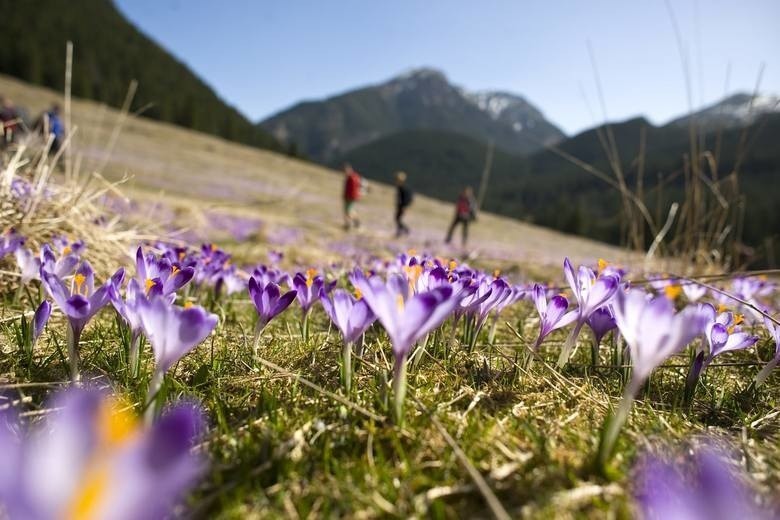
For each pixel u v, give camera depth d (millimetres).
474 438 1350
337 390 1657
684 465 1280
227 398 1631
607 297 1669
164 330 1185
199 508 1030
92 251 3393
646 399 1800
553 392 1776
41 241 3221
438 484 1158
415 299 1159
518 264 7598
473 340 2150
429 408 1512
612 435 1165
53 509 566
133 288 1558
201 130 96125
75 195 3582
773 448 1480
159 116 87625
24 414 1316
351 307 1536
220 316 2930
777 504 1140
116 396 1558
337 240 10398
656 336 1064
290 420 1452
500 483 1161
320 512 1076
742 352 2783
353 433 1366
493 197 185750
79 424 604
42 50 114688
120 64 146250
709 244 4754
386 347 2207
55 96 57062
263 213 16578
